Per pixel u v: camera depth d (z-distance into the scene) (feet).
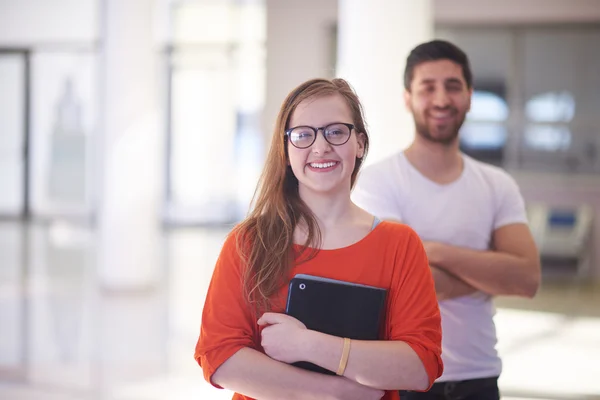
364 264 5.50
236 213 49.37
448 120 7.49
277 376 5.18
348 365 5.11
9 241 41.42
